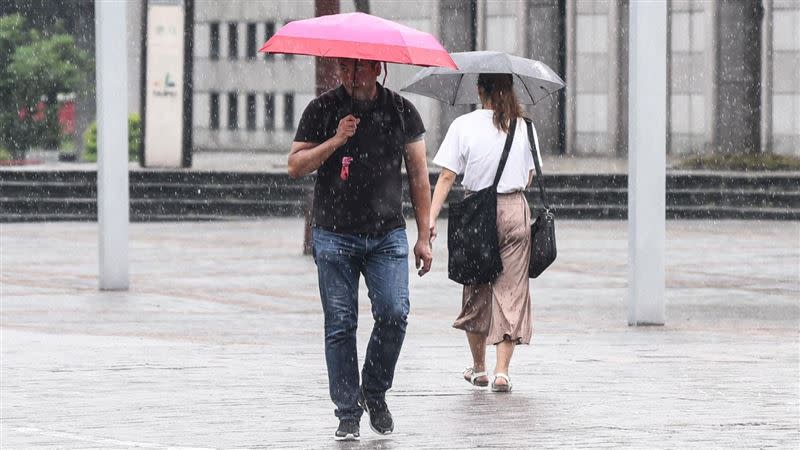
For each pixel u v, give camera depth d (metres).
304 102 137.50
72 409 22.17
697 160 93.06
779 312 36.97
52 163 113.00
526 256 23.62
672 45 111.31
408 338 31.75
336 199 19.36
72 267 49.94
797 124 106.75
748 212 77.31
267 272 48.34
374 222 19.39
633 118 33.16
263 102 139.25
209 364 27.22
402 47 18.83
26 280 45.06
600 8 113.88
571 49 114.81
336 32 18.91
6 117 119.62
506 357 23.67
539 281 45.19
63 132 122.25
